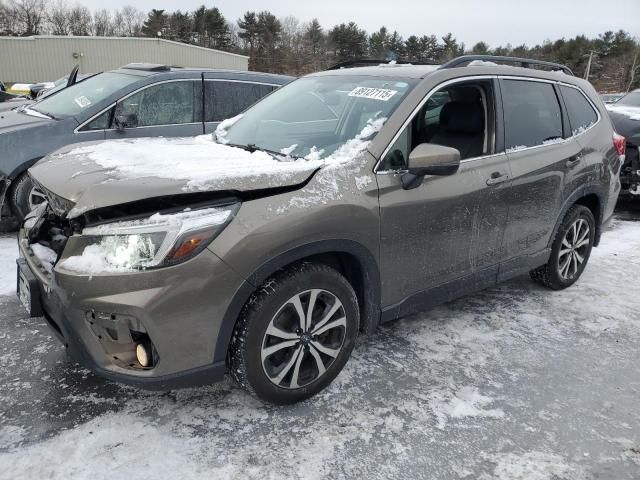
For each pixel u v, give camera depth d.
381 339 3.41
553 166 3.72
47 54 35.97
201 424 2.51
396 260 2.90
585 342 3.50
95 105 5.18
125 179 2.35
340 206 2.56
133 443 2.36
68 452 2.29
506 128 3.46
